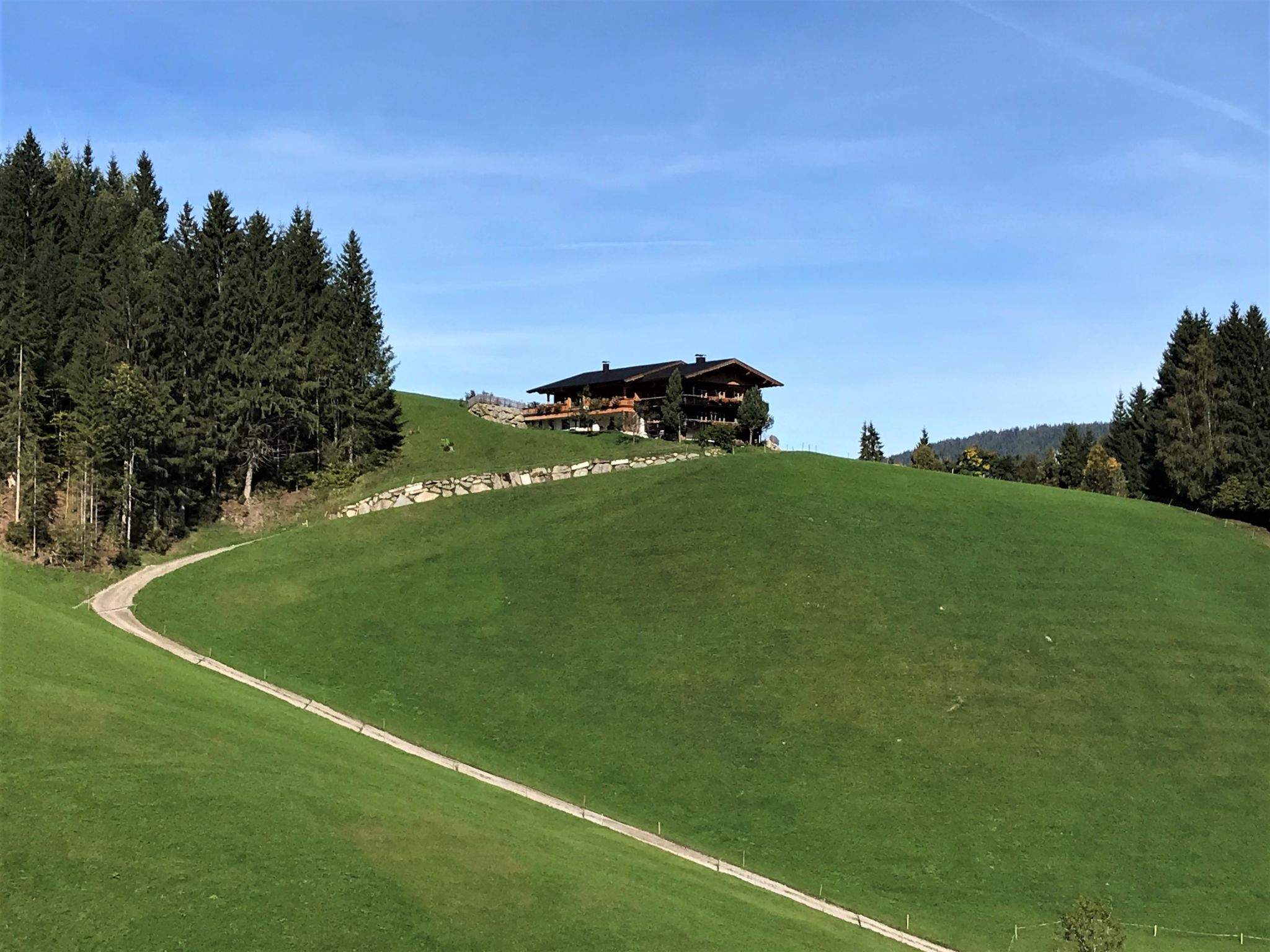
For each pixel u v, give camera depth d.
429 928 31.75
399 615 71.06
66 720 39.34
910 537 79.75
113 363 90.56
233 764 39.78
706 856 47.38
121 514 84.06
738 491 86.06
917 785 53.22
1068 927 36.25
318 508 94.88
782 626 66.75
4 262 101.69
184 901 30.03
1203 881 47.47
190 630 67.19
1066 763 55.44
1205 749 57.06
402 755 52.12
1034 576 75.50
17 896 28.56
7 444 84.25
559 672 63.41
